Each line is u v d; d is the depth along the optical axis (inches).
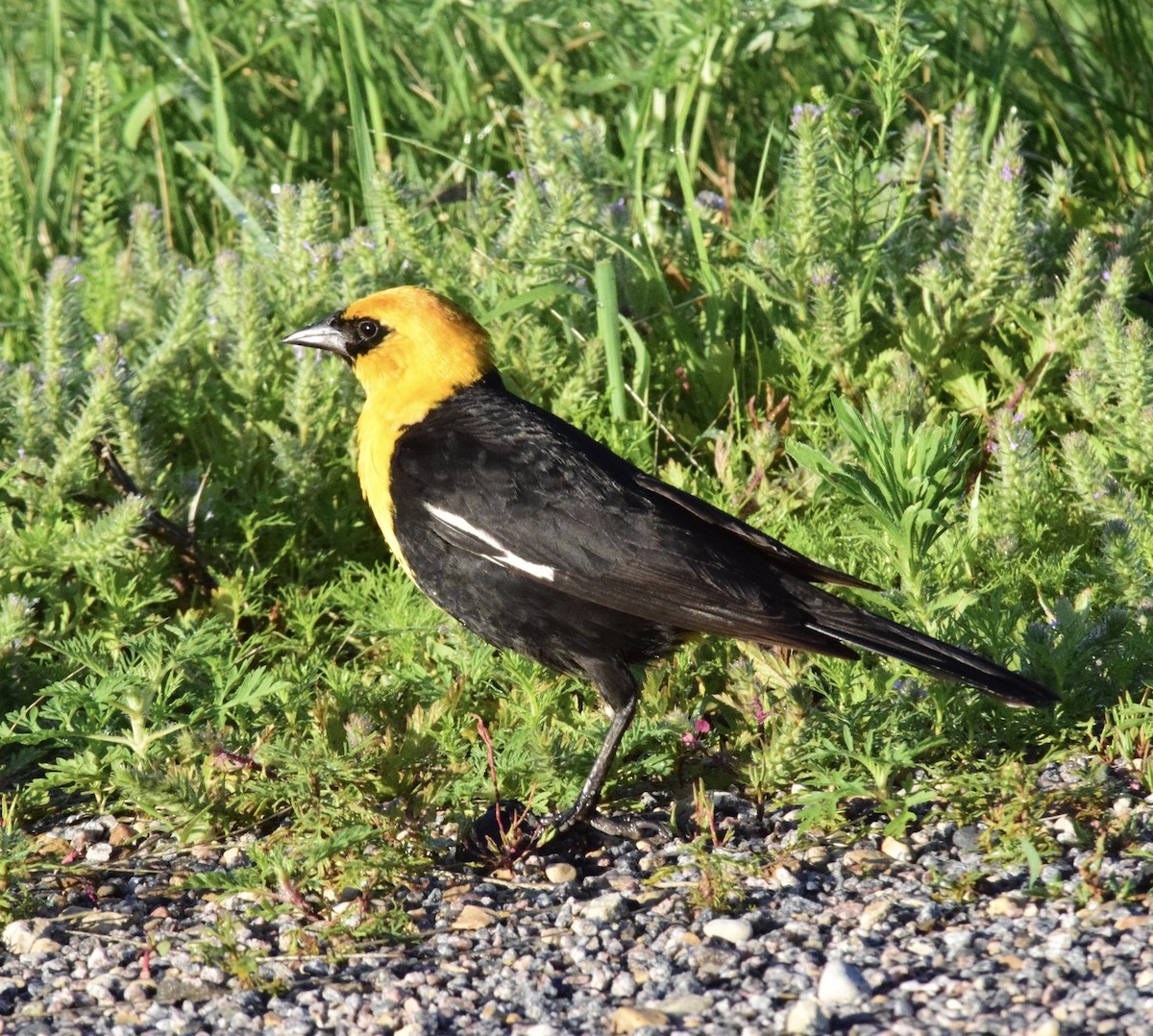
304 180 622.8
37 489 437.4
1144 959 267.3
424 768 329.1
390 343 390.3
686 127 629.3
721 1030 254.8
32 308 552.4
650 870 325.1
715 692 394.6
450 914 305.7
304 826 325.1
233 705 359.9
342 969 285.7
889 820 334.6
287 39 649.0
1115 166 621.6
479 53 649.6
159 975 286.0
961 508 436.8
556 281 505.7
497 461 368.2
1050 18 633.0
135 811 354.9
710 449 494.3
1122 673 363.9
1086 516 429.4
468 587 368.2
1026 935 281.3
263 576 431.8
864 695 361.1
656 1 574.6
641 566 351.6
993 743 354.9
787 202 518.9
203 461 486.0
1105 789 325.4
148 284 525.7
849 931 289.1
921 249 535.2
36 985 285.0
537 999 270.2
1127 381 446.0
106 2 624.7
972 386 478.3
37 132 650.8
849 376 494.3
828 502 452.8
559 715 379.2
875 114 608.1
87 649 373.4
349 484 477.7
